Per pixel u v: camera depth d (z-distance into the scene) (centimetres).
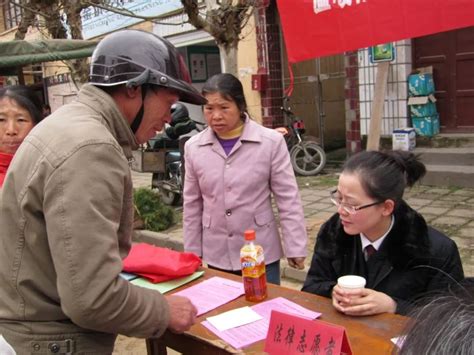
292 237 278
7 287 156
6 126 262
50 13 646
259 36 924
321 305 194
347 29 338
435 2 309
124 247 168
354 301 180
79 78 672
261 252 204
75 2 609
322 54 350
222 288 217
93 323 143
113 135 161
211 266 290
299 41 356
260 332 177
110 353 164
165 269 222
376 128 375
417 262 197
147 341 232
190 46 1137
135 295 150
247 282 203
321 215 622
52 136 147
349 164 197
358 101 805
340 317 181
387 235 200
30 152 149
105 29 1257
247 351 164
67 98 1466
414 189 687
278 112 949
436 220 547
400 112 764
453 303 78
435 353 72
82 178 141
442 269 197
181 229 640
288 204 280
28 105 268
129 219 166
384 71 368
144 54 162
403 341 80
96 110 158
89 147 144
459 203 604
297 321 155
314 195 727
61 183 140
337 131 1033
